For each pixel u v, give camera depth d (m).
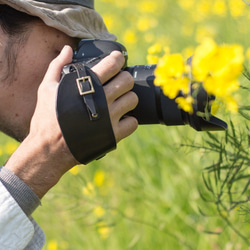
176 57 2.04
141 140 5.79
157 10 10.20
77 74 2.34
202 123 2.44
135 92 2.59
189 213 4.88
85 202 5.01
